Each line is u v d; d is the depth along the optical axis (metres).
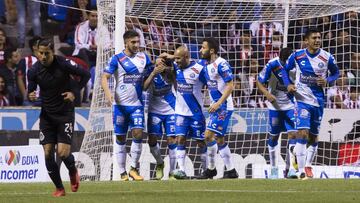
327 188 29.61
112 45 45.09
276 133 42.16
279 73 40.94
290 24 53.22
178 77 39.06
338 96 52.47
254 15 48.31
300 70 37.34
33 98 26.66
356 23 53.69
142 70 38.28
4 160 43.97
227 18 48.47
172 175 39.50
